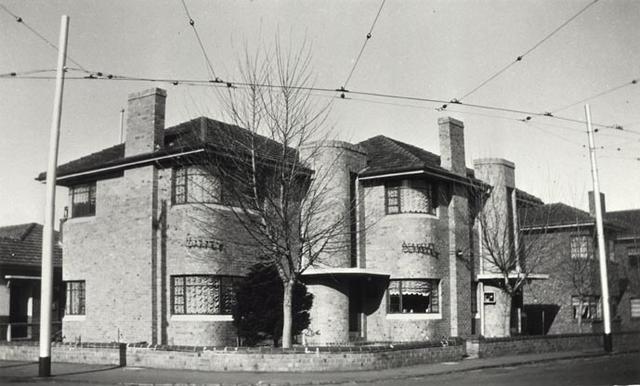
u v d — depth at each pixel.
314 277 25.42
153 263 23.95
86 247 26.33
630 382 16.61
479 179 32.28
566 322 37.03
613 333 31.98
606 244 39.84
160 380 16.66
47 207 17.56
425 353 21.45
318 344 24.89
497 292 30.81
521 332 32.66
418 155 30.62
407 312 27.55
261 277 22.34
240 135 22.28
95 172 25.97
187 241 23.53
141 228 24.42
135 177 24.92
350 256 27.16
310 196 24.50
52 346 21.88
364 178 28.11
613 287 39.53
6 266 30.78
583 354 26.17
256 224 20.88
